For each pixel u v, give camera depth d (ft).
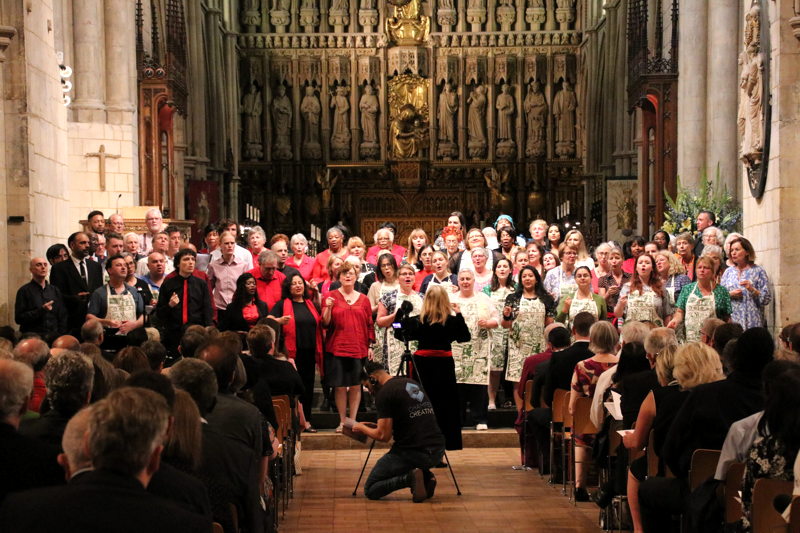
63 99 47.73
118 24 64.95
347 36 119.14
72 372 17.76
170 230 50.72
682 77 63.87
